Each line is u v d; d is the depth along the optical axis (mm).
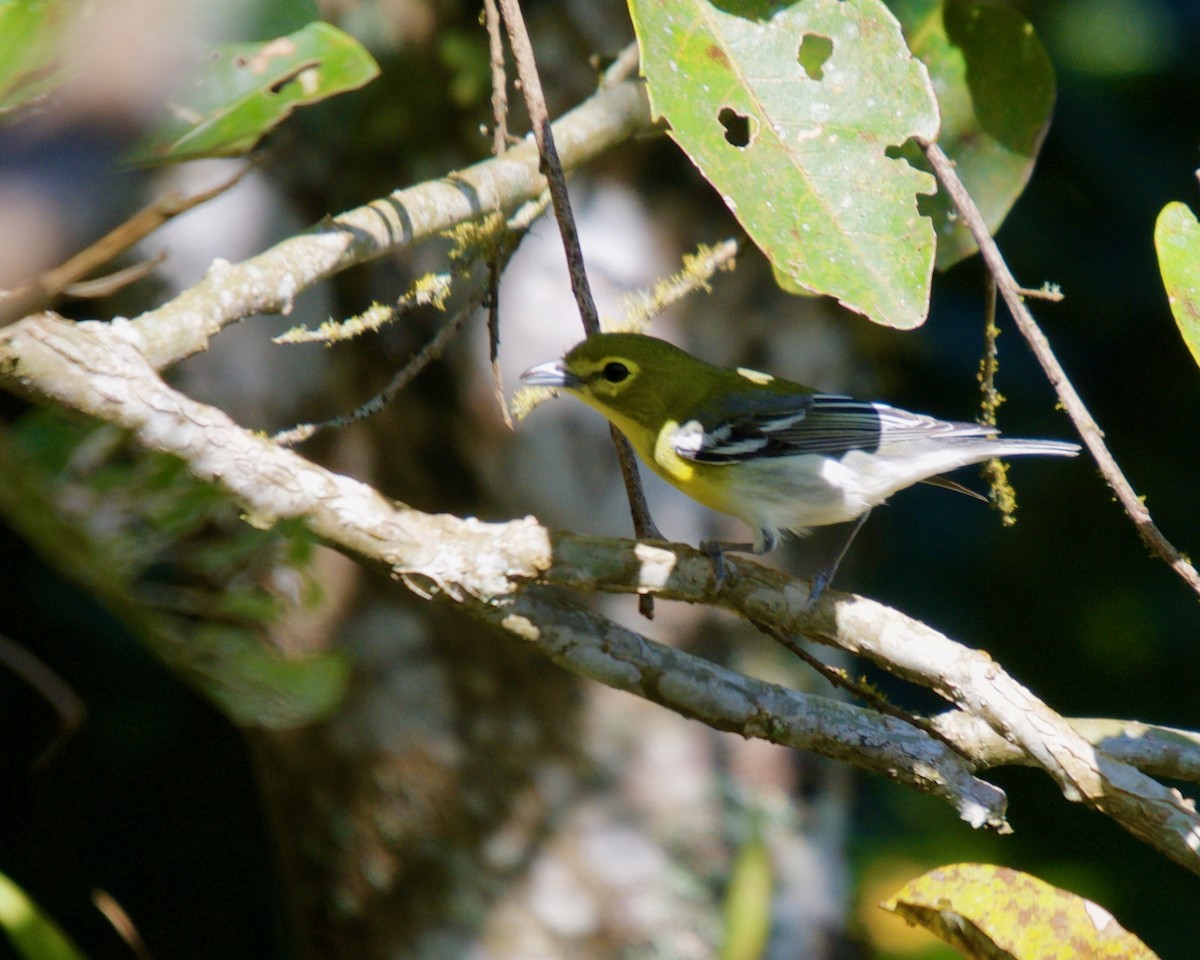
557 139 7793
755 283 10734
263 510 5211
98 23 2164
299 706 3137
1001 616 13031
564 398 10383
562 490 10375
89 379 4875
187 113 3262
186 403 5066
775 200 5289
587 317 6215
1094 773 5586
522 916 10297
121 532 3115
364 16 10156
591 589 5898
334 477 5488
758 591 6016
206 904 12680
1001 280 6074
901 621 5953
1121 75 12344
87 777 12617
